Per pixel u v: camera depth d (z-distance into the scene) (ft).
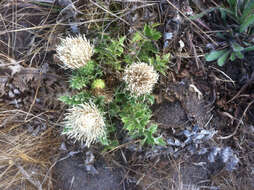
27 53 0.96
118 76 0.87
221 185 0.91
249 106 0.90
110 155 0.94
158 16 0.91
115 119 0.91
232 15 0.89
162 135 0.91
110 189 0.95
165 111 0.90
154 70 0.80
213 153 0.90
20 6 0.96
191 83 0.88
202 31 0.89
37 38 0.96
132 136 0.85
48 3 0.94
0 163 0.94
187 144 0.91
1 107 0.95
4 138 0.96
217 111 0.90
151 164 0.93
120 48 0.80
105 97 0.84
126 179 0.94
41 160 0.96
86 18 0.92
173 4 0.88
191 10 0.89
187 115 0.88
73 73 0.88
